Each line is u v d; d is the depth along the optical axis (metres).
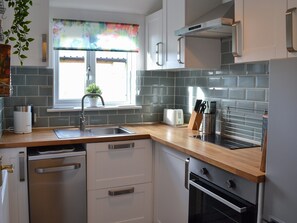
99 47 3.04
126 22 3.15
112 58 3.24
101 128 3.03
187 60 2.49
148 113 3.33
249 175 1.48
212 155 1.87
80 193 2.46
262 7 1.69
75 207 2.45
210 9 2.53
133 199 2.68
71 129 2.95
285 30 1.55
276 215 1.36
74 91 3.12
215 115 2.69
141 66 3.25
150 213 2.75
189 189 2.04
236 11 1.88
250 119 2.33
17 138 2.42
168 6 2.71
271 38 1.64
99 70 3.20
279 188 1.34
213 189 1.80
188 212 2.09
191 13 2.47
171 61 2.69
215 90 2.73
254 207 1.49
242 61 1.85
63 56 3.05
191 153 2.00
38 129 2.89
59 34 2.89
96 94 2.94
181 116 3.16
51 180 2.35
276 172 1.35
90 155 2.48
